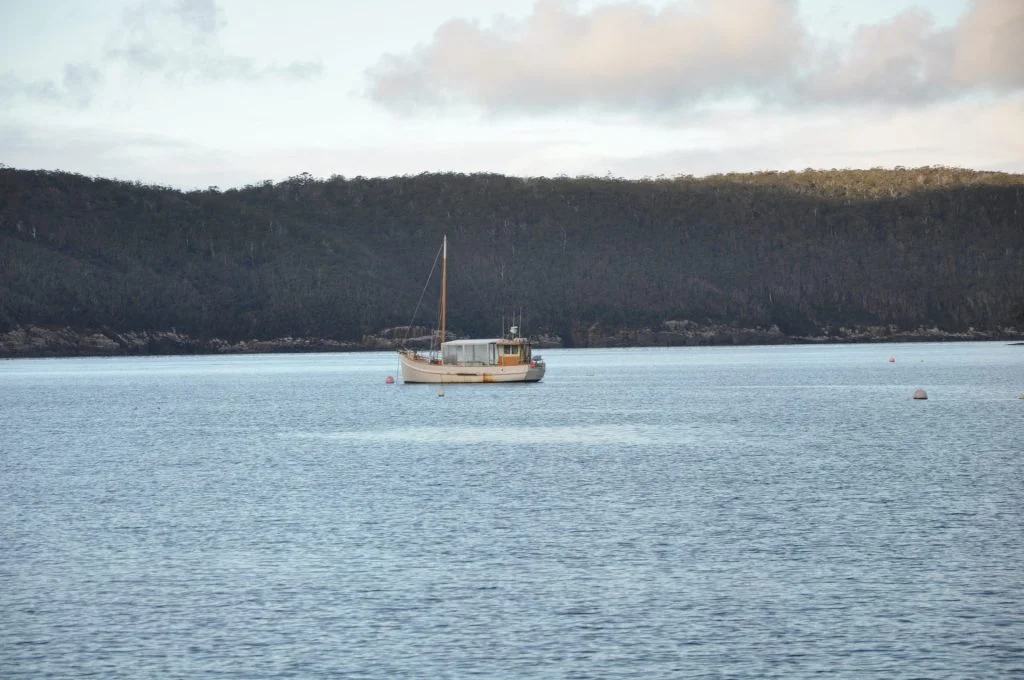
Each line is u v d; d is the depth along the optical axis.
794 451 88.06
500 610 40.19
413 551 49.81
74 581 44.94
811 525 54.78
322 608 40.72
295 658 35.44
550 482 71.12
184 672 34.38
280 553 49.81
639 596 41.72
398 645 36.53
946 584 42.78
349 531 54.84
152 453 94.50
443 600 41.53
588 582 43.81
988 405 139.12
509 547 50.38
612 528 54.69
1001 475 71.56
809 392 175.88
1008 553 47.88
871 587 42.50
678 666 34.38
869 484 68.25
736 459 83.06
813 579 43.81
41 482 75.06
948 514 57.19
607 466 79.56
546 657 35.28
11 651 36.31
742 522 55.91
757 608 40.03
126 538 53.84
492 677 33.66
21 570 46.94
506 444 97.00
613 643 36.50
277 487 71.00
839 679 33.25
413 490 68.38
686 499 63.38
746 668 34.16
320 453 91.94
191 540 53.09
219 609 40.72
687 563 46.84
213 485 72.50
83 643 37.03
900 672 33.72
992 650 35.38
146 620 39.44
